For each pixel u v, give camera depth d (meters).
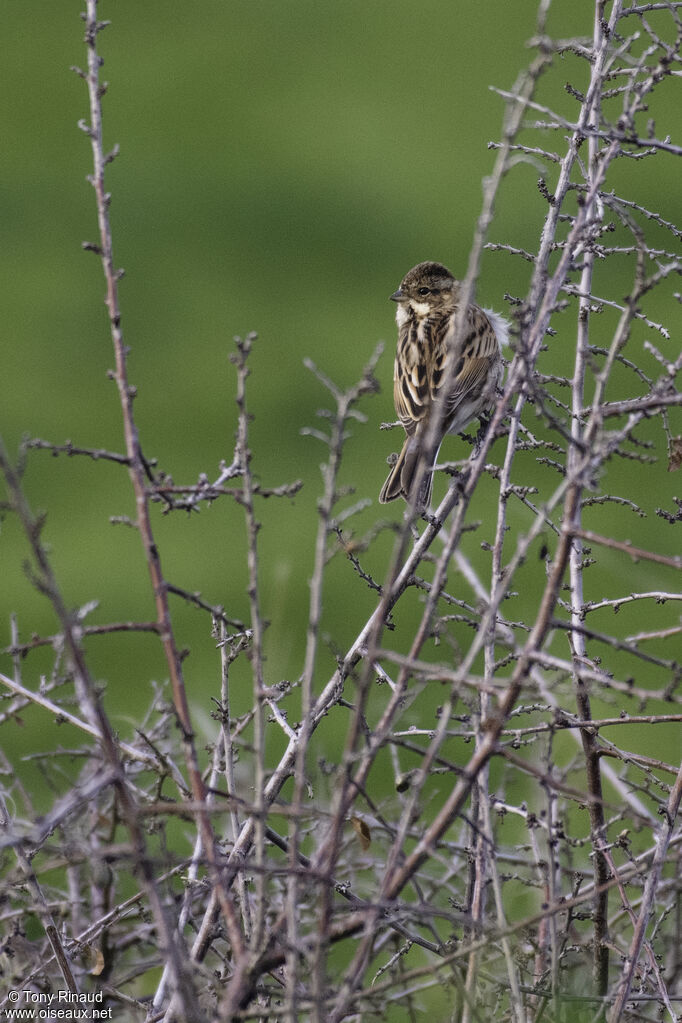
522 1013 6.00
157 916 5.22
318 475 23.94
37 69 45.03
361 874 8.70
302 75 44.19
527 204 33.84
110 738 5.22
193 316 30.19
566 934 6.98
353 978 5.31
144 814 5.18
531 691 5.37
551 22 44.44
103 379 27.50
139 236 33.72
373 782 14.02
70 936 8.01
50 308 30.44
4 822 6.64
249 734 9.62
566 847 7.87
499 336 11.14
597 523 21.23
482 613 6.76
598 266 28.98
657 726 15.29
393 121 40.31
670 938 7.16
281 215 34.53
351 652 7.19
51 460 24.59
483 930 5.64
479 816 6.69
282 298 30.64
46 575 5.12
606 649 17.89
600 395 5.55
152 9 50.25
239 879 6.29
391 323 29.55
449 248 31.88
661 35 25.36
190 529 22.89
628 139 6.08
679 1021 6.52
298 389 26.81
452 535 5.62
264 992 5.81
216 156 38.41
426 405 10.46
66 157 38.75
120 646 19.00
